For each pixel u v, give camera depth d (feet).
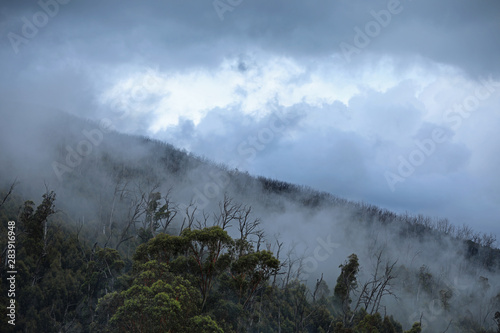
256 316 178.29
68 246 225.56
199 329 123.65
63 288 194.08
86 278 191.83
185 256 159.63
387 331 224.94
